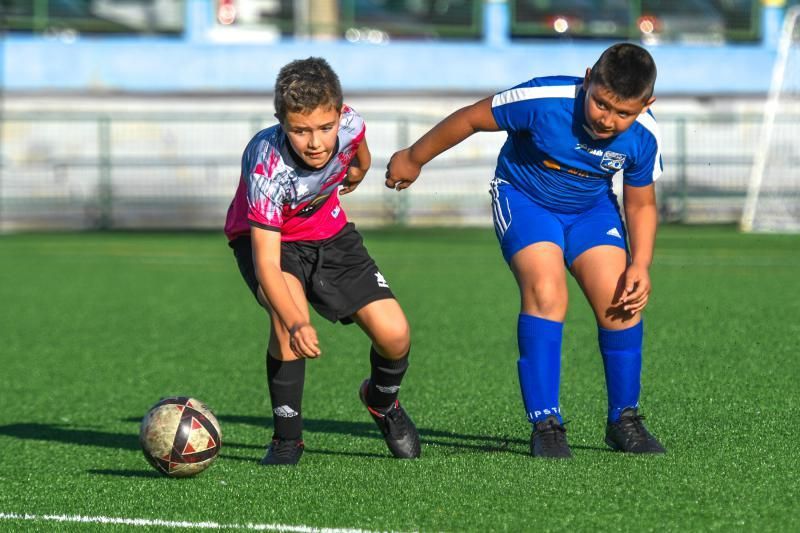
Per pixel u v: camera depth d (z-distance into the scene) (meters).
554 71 82.00
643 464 14.32
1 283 43.78
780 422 16.95
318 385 22.28
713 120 73.62
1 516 12.73
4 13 79.31
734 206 74.88
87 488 14.10
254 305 36.47
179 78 79.56
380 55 80.69
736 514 11.95
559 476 13.77
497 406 19.31
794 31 72.38
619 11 83.56
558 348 15.13
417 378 22.30
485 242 61.94
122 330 31.02
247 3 81.38
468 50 81.38
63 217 75.62
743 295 34.72
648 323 28.78
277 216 14.06
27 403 21.23
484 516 12.09
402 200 76.12
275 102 13.23
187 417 14.30
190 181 76.69
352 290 15.00
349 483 13.84
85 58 78.75
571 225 15.48
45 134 76.75
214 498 13.27
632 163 14.79
